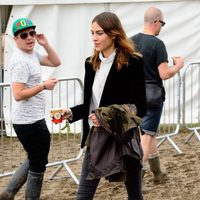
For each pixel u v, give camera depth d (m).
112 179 4.92
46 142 6.10
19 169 6.54
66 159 8.88
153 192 7.30
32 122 5.95
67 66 11.56
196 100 11.45
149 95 7.07
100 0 11.33
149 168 8.33
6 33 11.45
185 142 10.23
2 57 11.52
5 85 7.34
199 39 11.48
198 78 11.48
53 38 11.47
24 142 6.07
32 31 5.93
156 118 7.19
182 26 11.48
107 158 4.91
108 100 4.98
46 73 11.52
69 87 11.35
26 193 6.27
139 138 5.06
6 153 10.03
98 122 4.90
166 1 11.38
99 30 4.93
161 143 9.68
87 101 5.10
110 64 4.97
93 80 5.06
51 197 7.27
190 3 11.39
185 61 11.52
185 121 10.96
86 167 5.08
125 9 11.41
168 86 11.13
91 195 5.07
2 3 11.35
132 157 4.92
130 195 5.10
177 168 8.38
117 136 4.88
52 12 11.41
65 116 5.21
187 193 7.21
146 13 7.18
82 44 11.51
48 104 11.30
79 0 11.33
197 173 8.06
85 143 5.03
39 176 6.19
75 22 11.48
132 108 4.94
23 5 11.39
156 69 7.12
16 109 5.99
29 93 5.80
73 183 7.95
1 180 8.27
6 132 11.25
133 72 4.94
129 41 5.00
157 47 7.05
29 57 5.96
